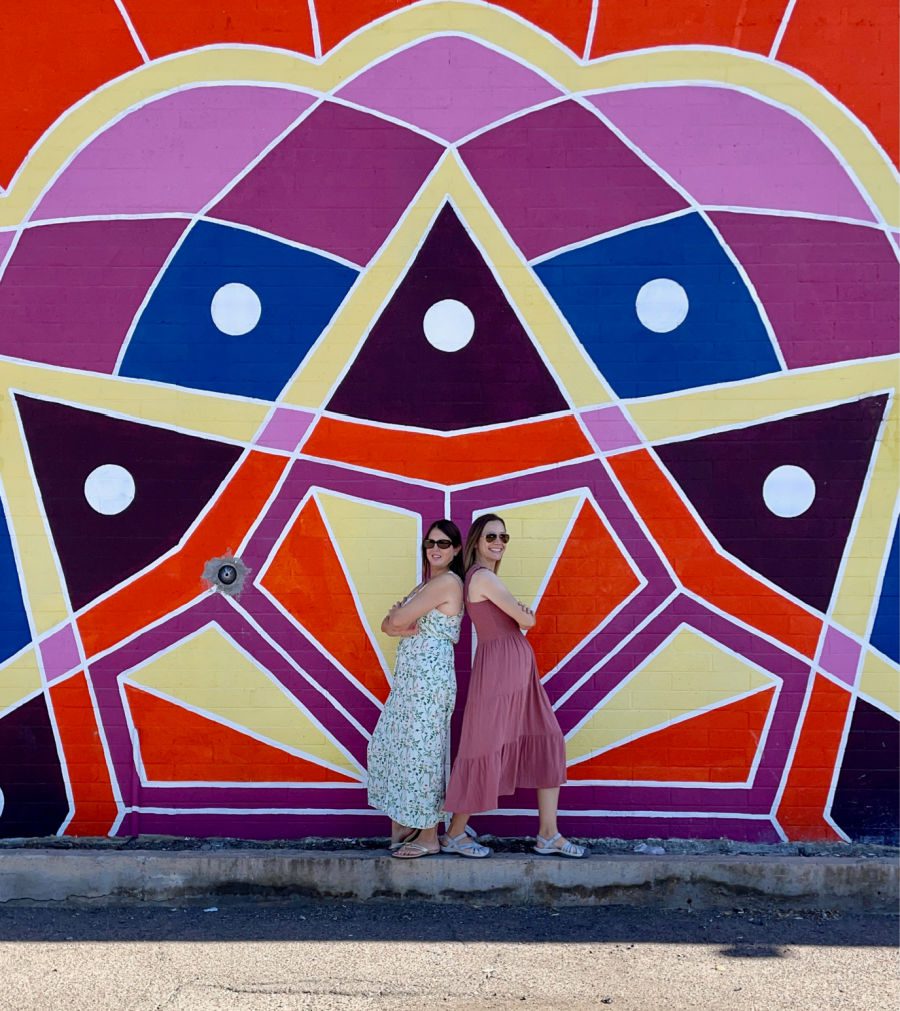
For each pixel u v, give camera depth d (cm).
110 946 518
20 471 616
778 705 609
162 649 616
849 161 609
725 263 612
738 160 611
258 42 615
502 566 612
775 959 507
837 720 607
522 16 612
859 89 609
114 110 616
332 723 615
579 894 571
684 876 572
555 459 612
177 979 482
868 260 610
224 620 616
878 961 506
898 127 608
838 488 610
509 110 613
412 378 614
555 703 612
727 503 609
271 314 616
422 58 615
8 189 616
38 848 603
